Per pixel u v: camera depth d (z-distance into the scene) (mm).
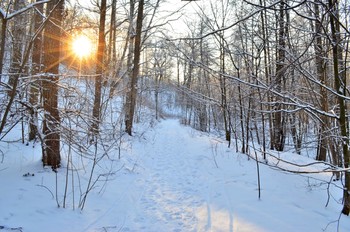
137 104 21500
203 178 7930
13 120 5156
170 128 28000
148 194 6512
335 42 4301
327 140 5934
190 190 6863
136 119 21594
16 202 4512
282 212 5121
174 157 11273
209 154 10906
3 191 4742
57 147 6301
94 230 4391
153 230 4637
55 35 5953
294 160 9812
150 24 14938
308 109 4688
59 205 4785
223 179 7547
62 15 6172
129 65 14609
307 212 5121
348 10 4246
